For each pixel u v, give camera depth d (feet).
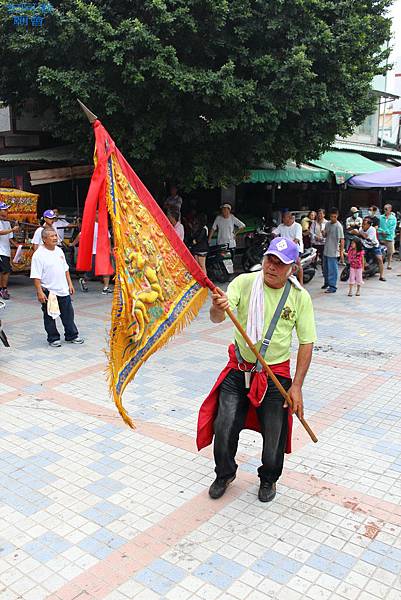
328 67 32.89
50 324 23.13
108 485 12.48
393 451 14.08
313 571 9.60
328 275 36.19
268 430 11.21
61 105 30.91
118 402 10.12
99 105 30.96
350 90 34.88
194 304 11.12
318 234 44.21
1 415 16.34
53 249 22.81
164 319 10.75
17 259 35.83
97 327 26.55
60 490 12.28
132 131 32.37
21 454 13.94
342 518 11.17
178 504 11.69
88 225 8.84
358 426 15.57
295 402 11.03
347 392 18.25
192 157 33.65
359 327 26.99
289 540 10.45
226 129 31.83
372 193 65.82
